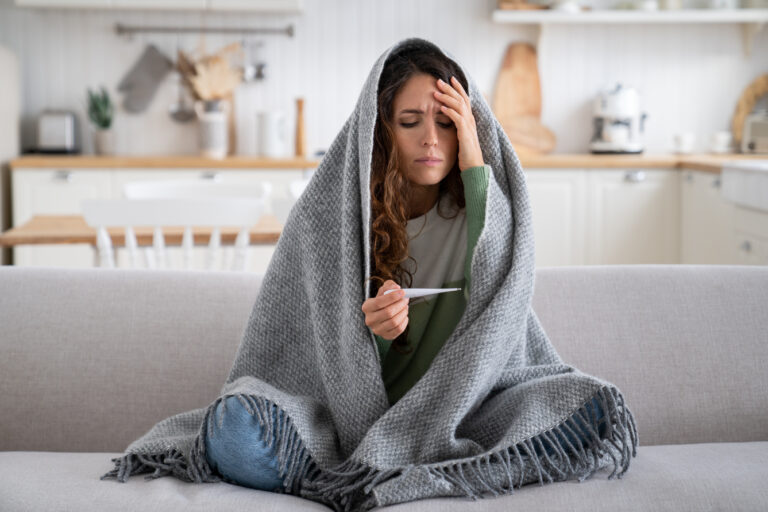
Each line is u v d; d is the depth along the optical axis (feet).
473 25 16.34
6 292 5.73
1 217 14.97
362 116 4.75
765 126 15.20
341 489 4.33
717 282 5.88
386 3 16.33
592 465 4.37
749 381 5.57
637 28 16.26
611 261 14.94
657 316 5.73
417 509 4.05
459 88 4.83
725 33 16.21
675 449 4.96
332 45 16.44
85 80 16.39
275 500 4.20
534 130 16.42
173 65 16.44
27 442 5.47
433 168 4.82
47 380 5.52
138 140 16.58
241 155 16.60
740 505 4.10
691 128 16.42
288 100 16.55
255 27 16.40
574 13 15.35
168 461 4.52
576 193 14.88
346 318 4.69
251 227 9.57
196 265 14.64
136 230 9.52
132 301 5.77
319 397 5.03
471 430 4.75
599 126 15.89
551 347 5.22
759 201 11.07
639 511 4.03
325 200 5.01
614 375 5.56
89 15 16.26
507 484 4.30
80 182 14.97
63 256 14.85
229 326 5.73
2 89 15.02
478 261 4.66
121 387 5.54
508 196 4.96
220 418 4.31
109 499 4.17
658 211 14.84
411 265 5.03
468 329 4.60
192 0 15.37
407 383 5.03
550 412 4.40
